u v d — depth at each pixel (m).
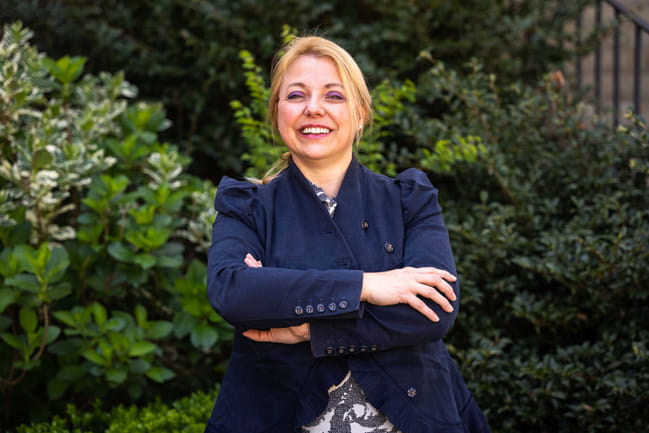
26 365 2.64
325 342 1.43
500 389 2.76
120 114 3.54
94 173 3.09
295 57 1.58
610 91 5.07
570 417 2.68
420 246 1.56
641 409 2.56
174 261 2.90
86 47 4.44
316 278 1.41
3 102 2.94
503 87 3.88
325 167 1.60
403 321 1.43
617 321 2.80
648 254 2.61
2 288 2.67
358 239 1.55
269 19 4.17
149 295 3.15
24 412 2.94
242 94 4.39
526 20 3.98
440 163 3.29
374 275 1.46
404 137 4.04
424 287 1.45
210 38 4.25
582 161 3.20
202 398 2.83
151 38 4.45
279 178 1.66
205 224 3.12
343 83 1.56
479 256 2.99
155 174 3.21
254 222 1.57
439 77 3.59
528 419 2.69
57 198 2.87
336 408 1.48
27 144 2.82
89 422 2.68
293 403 1.49
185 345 3.08
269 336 1.46
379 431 1.47
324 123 1.53
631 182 3.24
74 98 3.50
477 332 2.93
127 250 2.84
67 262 2.62
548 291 3.04
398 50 4.20
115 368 2.70
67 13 4.37
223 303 1.42
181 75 4.38
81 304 3.03
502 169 3.14
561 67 4.22
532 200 3.19
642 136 2.74
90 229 2.94
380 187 1.64
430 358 1.53
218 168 4.62
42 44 4.43
